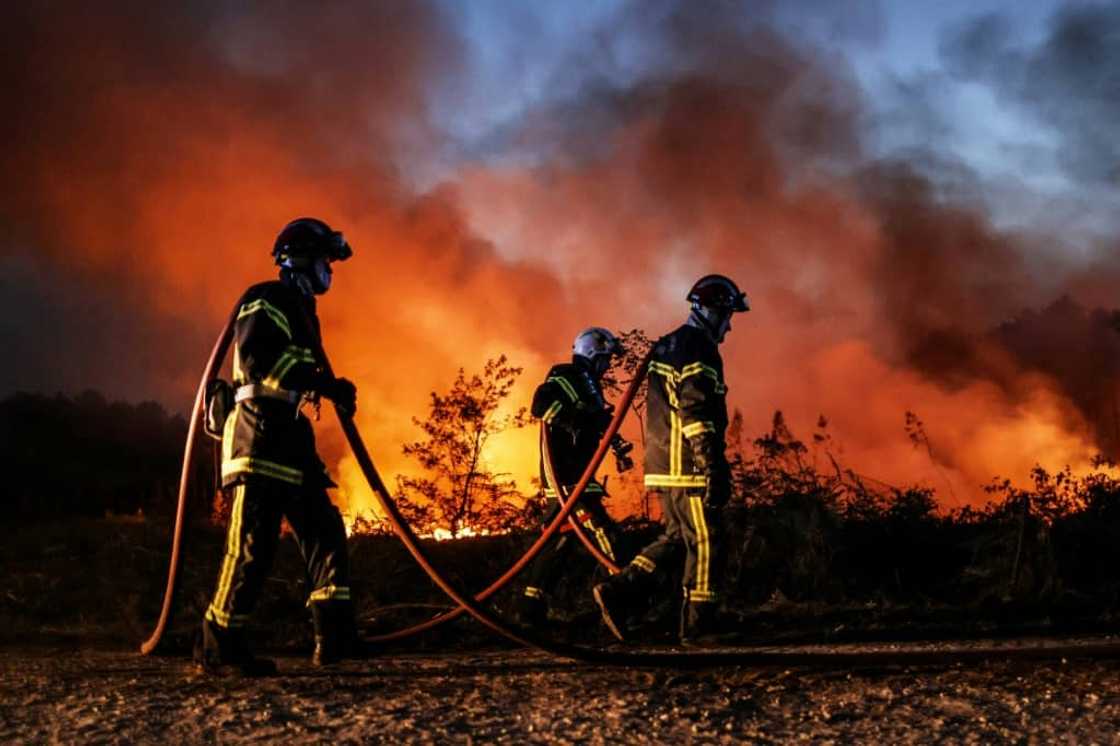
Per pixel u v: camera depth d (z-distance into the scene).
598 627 7.00
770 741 3.91
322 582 5.31
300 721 4.19
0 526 11.51
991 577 7.71
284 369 5.04
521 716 4.27
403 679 5.00
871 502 8.68
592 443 7.34
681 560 6.33
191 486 5.49
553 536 7.04
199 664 5.14
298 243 5.29
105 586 8.12
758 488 8.59
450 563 8.57
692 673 5.09
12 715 4.31
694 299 6.26
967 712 4.29
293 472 5.11
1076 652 5.29
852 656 5.20
